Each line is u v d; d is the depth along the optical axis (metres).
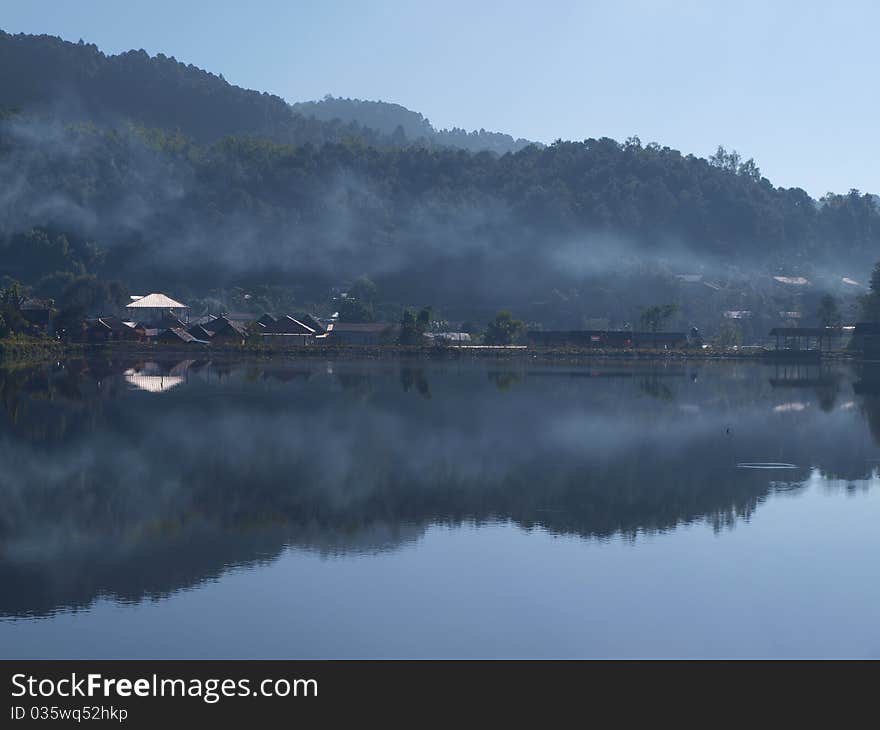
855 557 32.59
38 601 27.61
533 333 177.25
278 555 32.12
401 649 24.78
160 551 32.34
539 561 31.81
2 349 122.81
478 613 27.09
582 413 70.25
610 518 37.56
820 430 62.88
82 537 33.88
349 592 28.59
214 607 27.30
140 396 77.31
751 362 148.62
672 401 81.06
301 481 43.19
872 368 136.12
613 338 173.25
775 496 41.72
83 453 49.22
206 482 42.69
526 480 44.22
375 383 94.19
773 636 25.86
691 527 36.34
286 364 125.44
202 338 170.62
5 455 48.34
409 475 44.94
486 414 68.44
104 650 24.53
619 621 26.70
